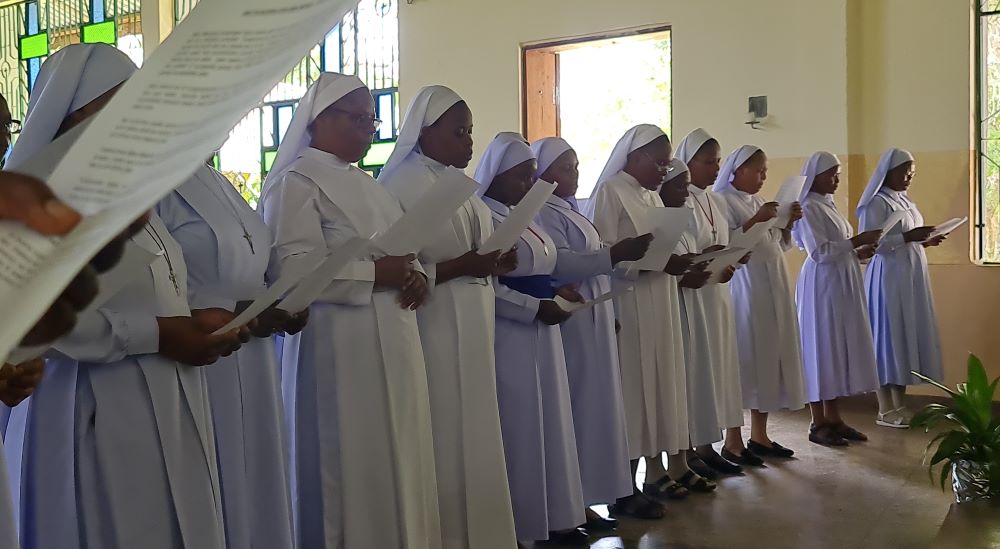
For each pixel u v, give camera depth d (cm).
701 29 643
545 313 312
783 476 435
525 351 312
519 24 702
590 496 348
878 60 610
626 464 354
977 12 593
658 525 363
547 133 718
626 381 379
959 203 595
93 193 55
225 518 204
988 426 296
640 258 347
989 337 590
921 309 547
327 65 779
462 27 723
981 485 289
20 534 173
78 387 174
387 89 758
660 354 380
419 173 288
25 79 888
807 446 497
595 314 353
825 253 501
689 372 408
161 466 178
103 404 174
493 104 715
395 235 244
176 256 196
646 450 379
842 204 611
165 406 179
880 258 551
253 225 224
